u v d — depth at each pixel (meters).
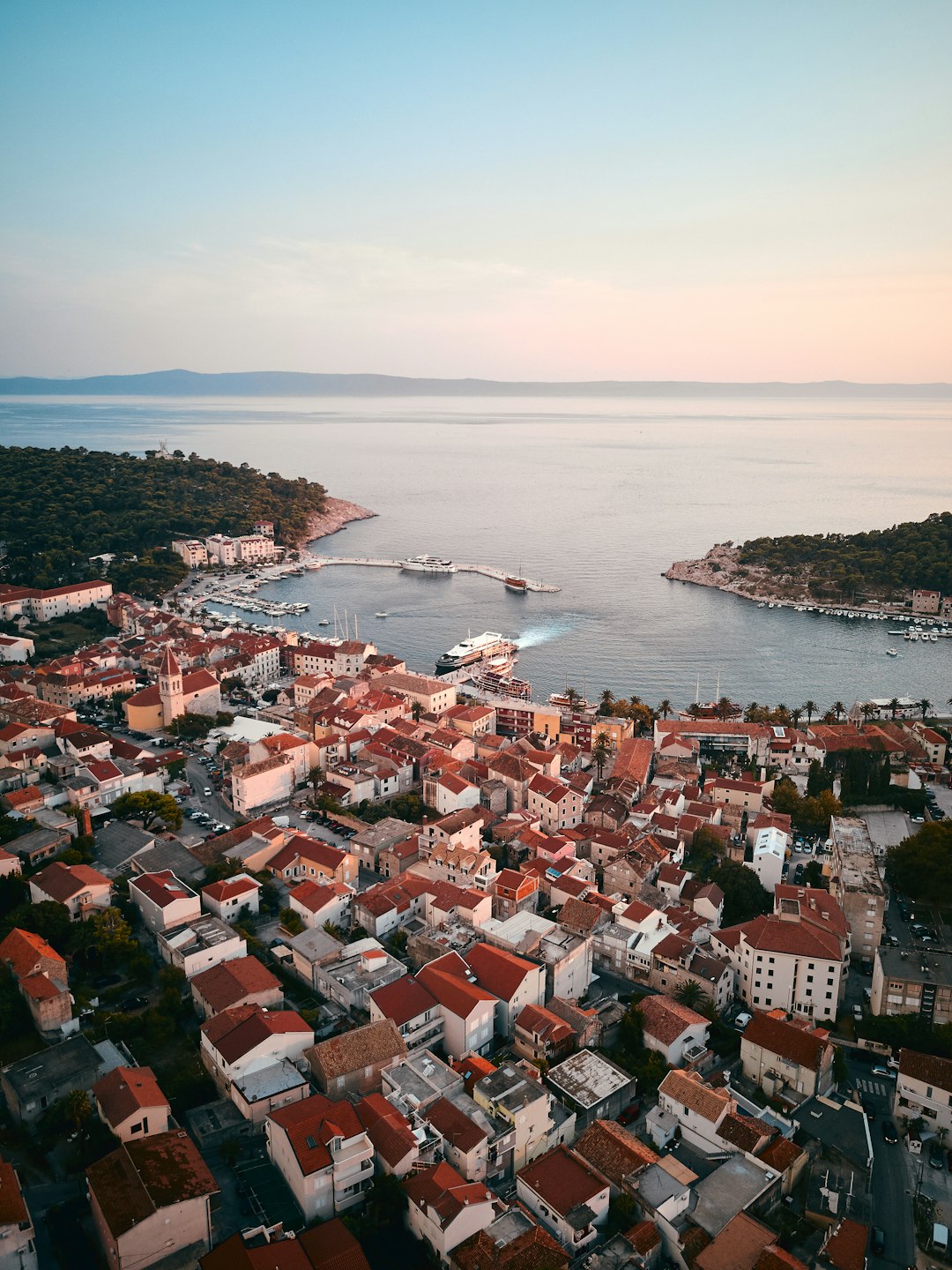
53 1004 140.50
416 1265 109.50
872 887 186.38
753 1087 147.12
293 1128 115.19
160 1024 143.88
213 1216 112.38
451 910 179.00
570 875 197.88
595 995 168.25
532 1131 126.25
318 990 158.88
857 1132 134.50
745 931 171.38
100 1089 124.81
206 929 166.12
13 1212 100.00
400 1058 136.88
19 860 183.25
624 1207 117.00
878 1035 156.12
